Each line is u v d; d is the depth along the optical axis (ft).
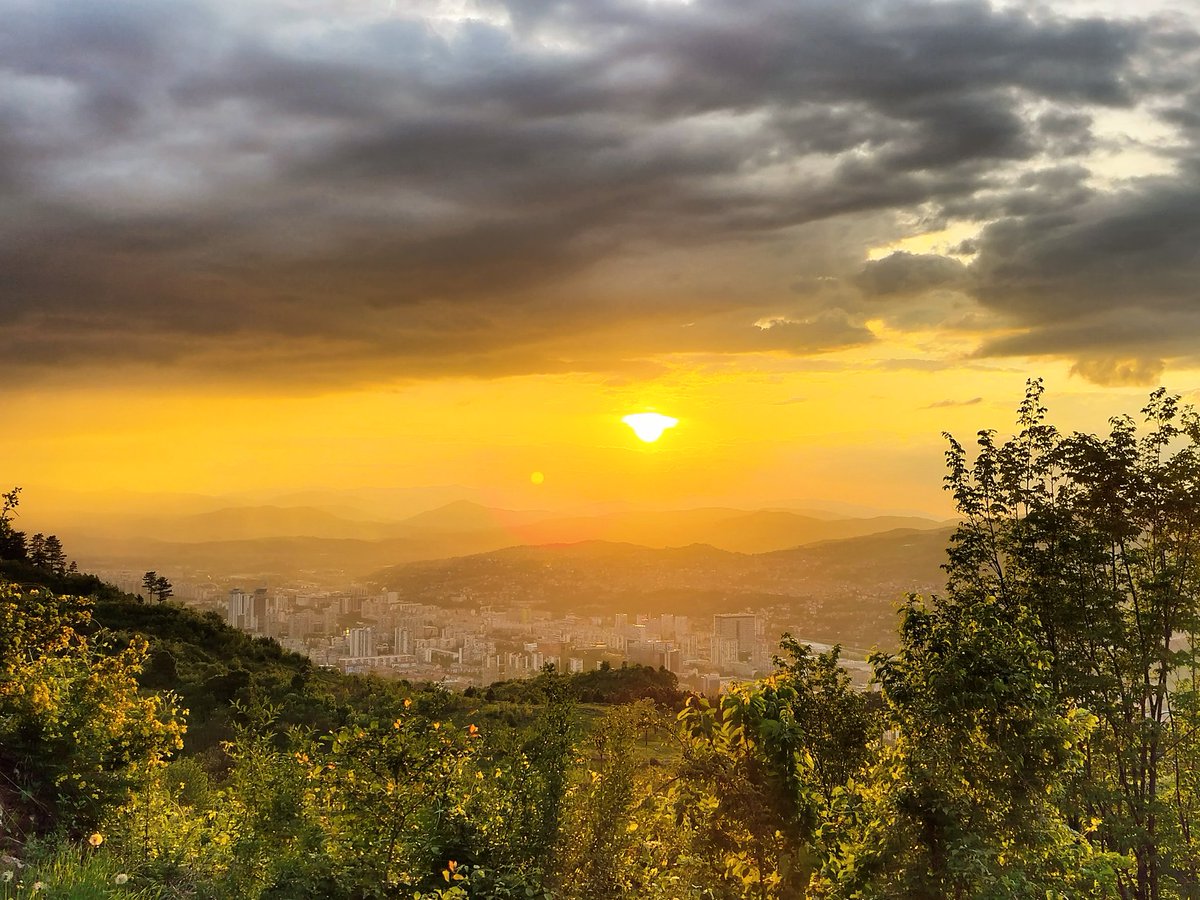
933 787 27.25
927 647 31.55
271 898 23.50
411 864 25.34
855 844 27.37
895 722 32.83
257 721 32.01
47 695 29.96
